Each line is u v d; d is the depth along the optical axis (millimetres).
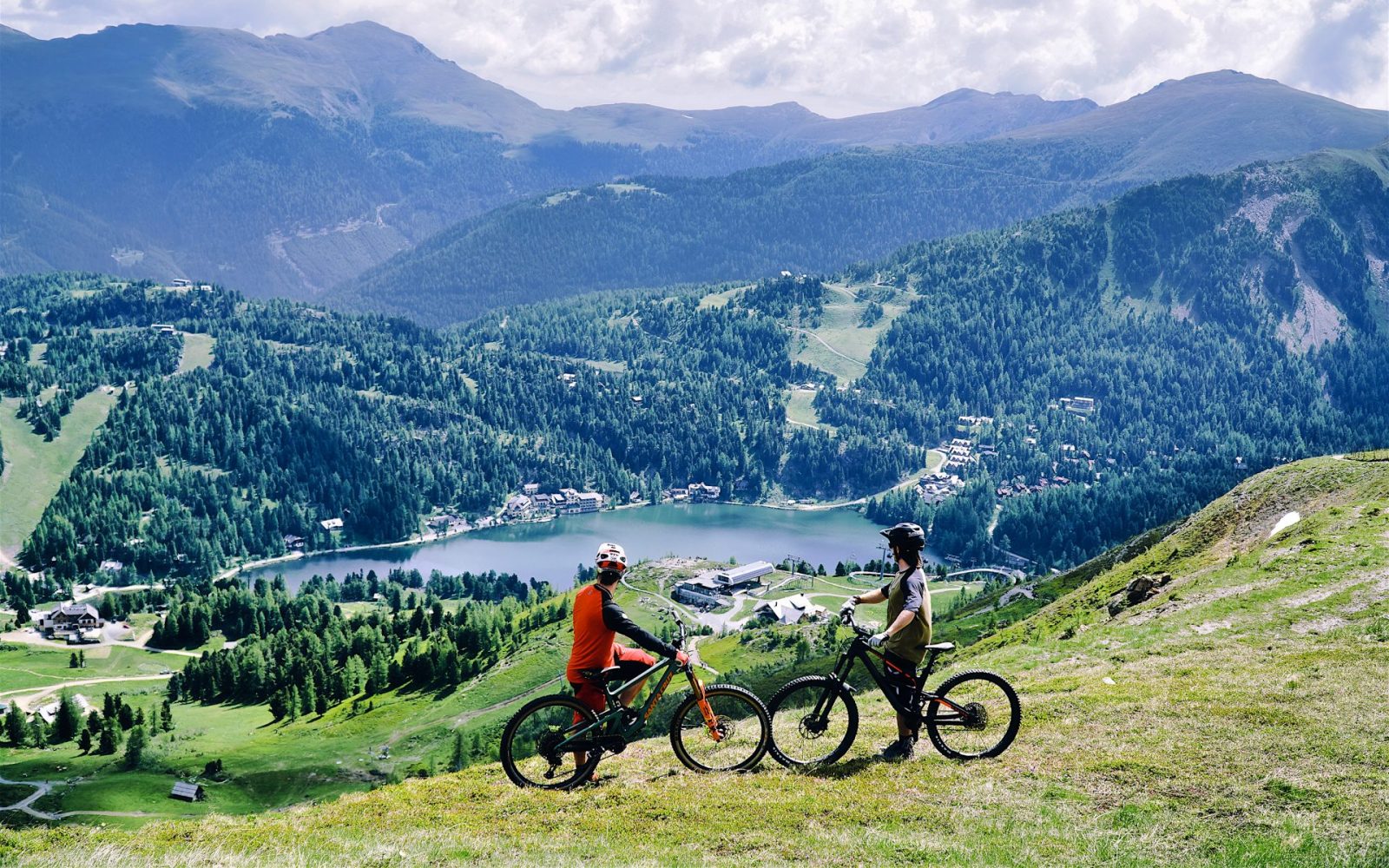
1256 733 20188
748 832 16516
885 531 19672
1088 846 15328
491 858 15570
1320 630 33000
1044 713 22422
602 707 18750
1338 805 16203
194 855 15523
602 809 17875
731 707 19406
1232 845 15094
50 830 17547
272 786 147875
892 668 19594
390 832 17266
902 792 18156
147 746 154250
